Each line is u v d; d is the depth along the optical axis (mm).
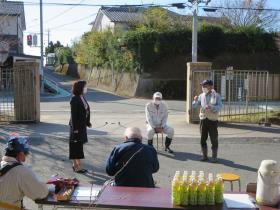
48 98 33812
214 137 10922
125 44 39562
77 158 9734
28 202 7461
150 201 4922
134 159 5945
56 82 51625
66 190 5230
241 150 12461
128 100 33188
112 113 21969
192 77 16688
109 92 41969
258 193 4875
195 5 27859
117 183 5953
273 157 11656
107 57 45281
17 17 50812
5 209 4742
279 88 37125
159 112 12000
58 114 20812
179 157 11477
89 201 4945
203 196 4758
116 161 6043
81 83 9555
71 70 65562
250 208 4695
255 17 49906
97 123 16938
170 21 41375
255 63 39688
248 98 18562
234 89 20109
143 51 38125
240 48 39719
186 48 38281
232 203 4852
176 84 37688
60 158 11164
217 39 39250
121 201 4918
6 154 4934
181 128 15766
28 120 16719
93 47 48594
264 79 20219
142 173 5926
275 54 40469
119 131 15008
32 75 16656
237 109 19484
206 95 10898
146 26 40688
